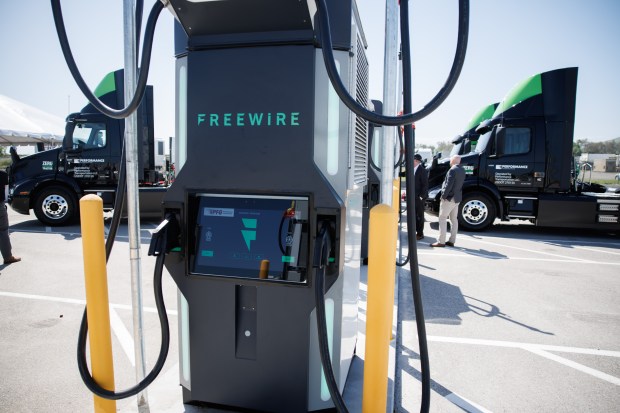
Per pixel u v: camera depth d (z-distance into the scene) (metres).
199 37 1.73
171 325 3.60
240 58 1.70
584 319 3.94
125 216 9.41
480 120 11.48
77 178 8.71
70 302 4.12
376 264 1.34
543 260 6.39
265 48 1.67
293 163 1.67
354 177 2.01
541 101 8.38
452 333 3.54
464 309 4.14
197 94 1.75
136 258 1.91
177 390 2.27
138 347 1.95
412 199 1.42
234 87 1.71
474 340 3.41
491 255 6.68
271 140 1.69
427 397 1.47
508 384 2.72
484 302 4.38
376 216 1.32
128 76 1.76
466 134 11.12
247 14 1.60
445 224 7.21
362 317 3.60
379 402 1.40
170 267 1.83
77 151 8.66
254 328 1.83
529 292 4.75
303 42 1.64
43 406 2.35
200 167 1.77
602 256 6.79
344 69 1.74
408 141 1.40
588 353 3.21
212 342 1.86
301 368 1.78
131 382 2.61
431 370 2.87
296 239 1.70
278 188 1.69
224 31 1.69
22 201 8.47
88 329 1.68
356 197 2.15
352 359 2.57
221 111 1.73
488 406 2.46
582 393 2.63
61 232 8.01
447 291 4.72
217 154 1.75
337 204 1.62
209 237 1.79
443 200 7.12
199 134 1.76
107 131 8.64
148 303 4.20
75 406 2.36
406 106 1.37
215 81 1.73
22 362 2.88
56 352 3.04
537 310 4.16
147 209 9.05
